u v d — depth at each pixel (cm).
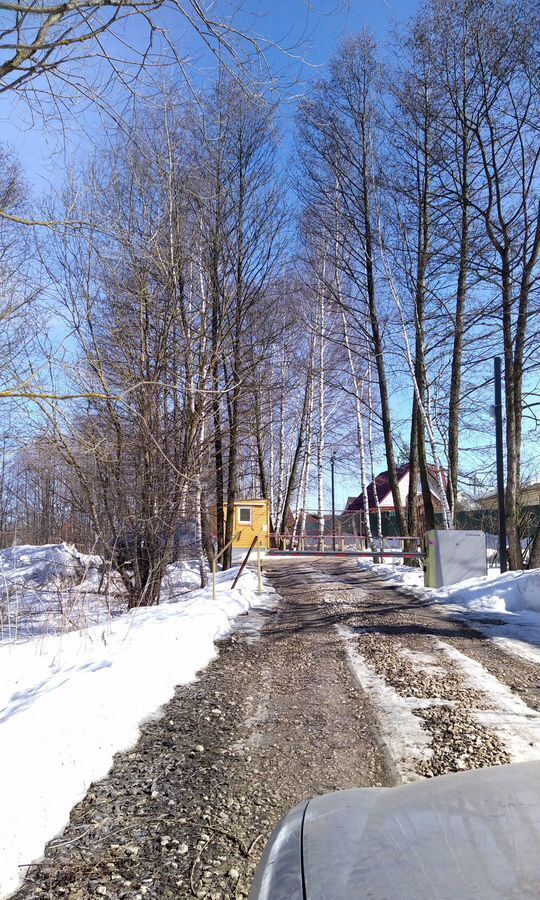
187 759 450
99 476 1316
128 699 532
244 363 1652
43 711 471
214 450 1617
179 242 1293
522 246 1672
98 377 1175
